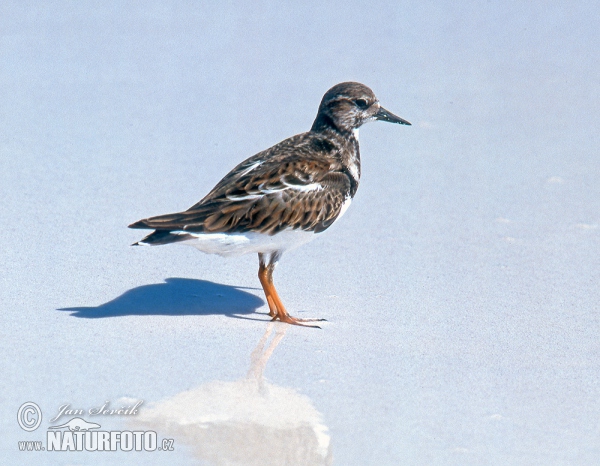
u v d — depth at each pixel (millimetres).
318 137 11812
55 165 15203
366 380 9453
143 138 16547
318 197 11172
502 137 17094
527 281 12070
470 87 19469
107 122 17141
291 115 17672
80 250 12469
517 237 13375
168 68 19844
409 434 8453
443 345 10336
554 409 8961
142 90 18688
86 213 13586
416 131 17359
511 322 10961
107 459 7891
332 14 23234
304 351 10094
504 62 20734
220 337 10367
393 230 13602
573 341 10492
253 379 9367
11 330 10148
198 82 19219
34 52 20219
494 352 10180
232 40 21453
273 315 11031
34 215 13375
